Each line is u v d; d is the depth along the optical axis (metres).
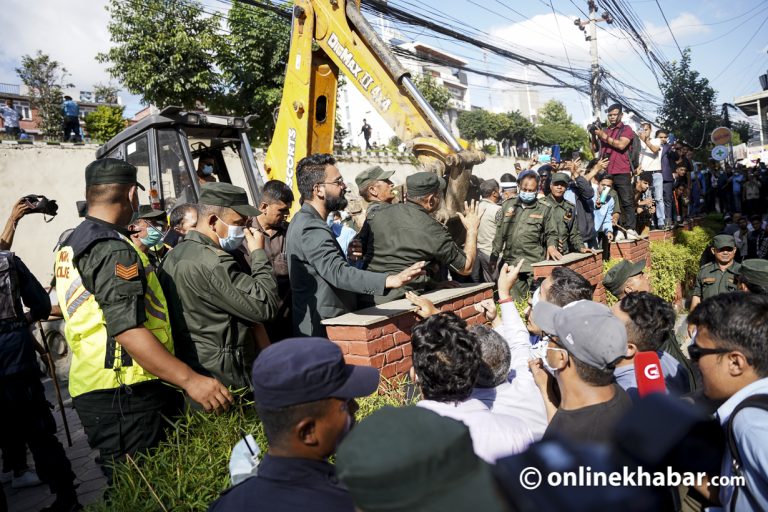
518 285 6.30
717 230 13.69
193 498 2.33
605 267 7.43
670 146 11.40
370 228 4.33
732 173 18.62
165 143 6.02
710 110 31.47
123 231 2.75
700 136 31.47
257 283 3.01
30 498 4.15
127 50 17.81
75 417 5.77
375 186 4.52
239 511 1.41
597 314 1.91
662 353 2.92
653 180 11.25
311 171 3.72
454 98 55.22
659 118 32.66
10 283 3.79
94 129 27.67
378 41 5.53
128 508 2.30
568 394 1.93
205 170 6.92
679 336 7.04
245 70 18.64
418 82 37.47
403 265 4.14
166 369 2.53
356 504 0.99
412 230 4.09
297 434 1.46
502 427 1.97
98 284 2.51
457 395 2.11
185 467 2.48
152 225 3.85
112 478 2.64
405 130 5.43
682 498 1.88
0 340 3.64
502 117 46.81
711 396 2.03
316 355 1.48
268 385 1.45
